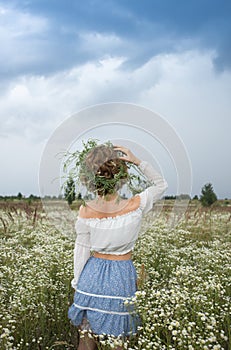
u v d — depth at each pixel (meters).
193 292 4.08
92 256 3.51
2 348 3.26
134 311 3.29
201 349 2.98
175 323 3.14
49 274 5.29
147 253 6.61
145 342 3.06
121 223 3.30
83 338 3.43
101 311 3.28
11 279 4.93
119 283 3.31
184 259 6.72
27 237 8.41
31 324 4.00
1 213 10.44
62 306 4.48
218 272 5.28
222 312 3.89
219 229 9.91
